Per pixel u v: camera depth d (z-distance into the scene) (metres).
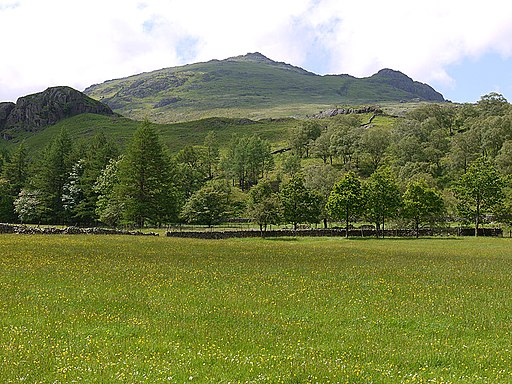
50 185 113.69
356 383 12.90
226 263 38.50
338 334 18.06
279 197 100.06
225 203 124.62
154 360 14.31
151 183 97.88
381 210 91.88
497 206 93.38
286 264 38.81
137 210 93.00
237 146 190.62
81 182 110.69
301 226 108.88
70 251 43.78
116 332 17.47
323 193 125.62
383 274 34.00
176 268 34.59
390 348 16.33
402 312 21.89
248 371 13.56
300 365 14.03
